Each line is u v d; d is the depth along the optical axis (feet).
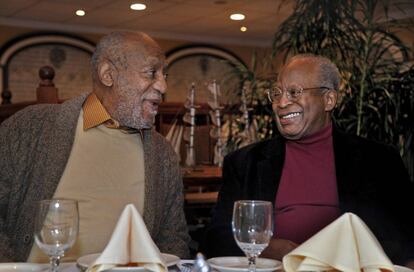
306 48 9.57
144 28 27.45
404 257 5.70
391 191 6.07
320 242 3.47
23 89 26.20
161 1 21.52
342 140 6.28
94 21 25.71
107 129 5.67
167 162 6.03
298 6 9.81
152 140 5.85
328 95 6.19
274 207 6.14
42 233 3.59
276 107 6.18
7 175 5.52
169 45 29.09
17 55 25.96
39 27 26.23
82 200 5.41
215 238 6.02
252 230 3.67
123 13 23.80
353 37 9.37
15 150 5.54
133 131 5.75
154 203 5.68
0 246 5.26
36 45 26.30
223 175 6.55
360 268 3.40
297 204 6.07
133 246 3.61
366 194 6.00
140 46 5.47
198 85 29.86
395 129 9.34
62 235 3.59
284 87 6.11
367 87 9.21
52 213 3.59
